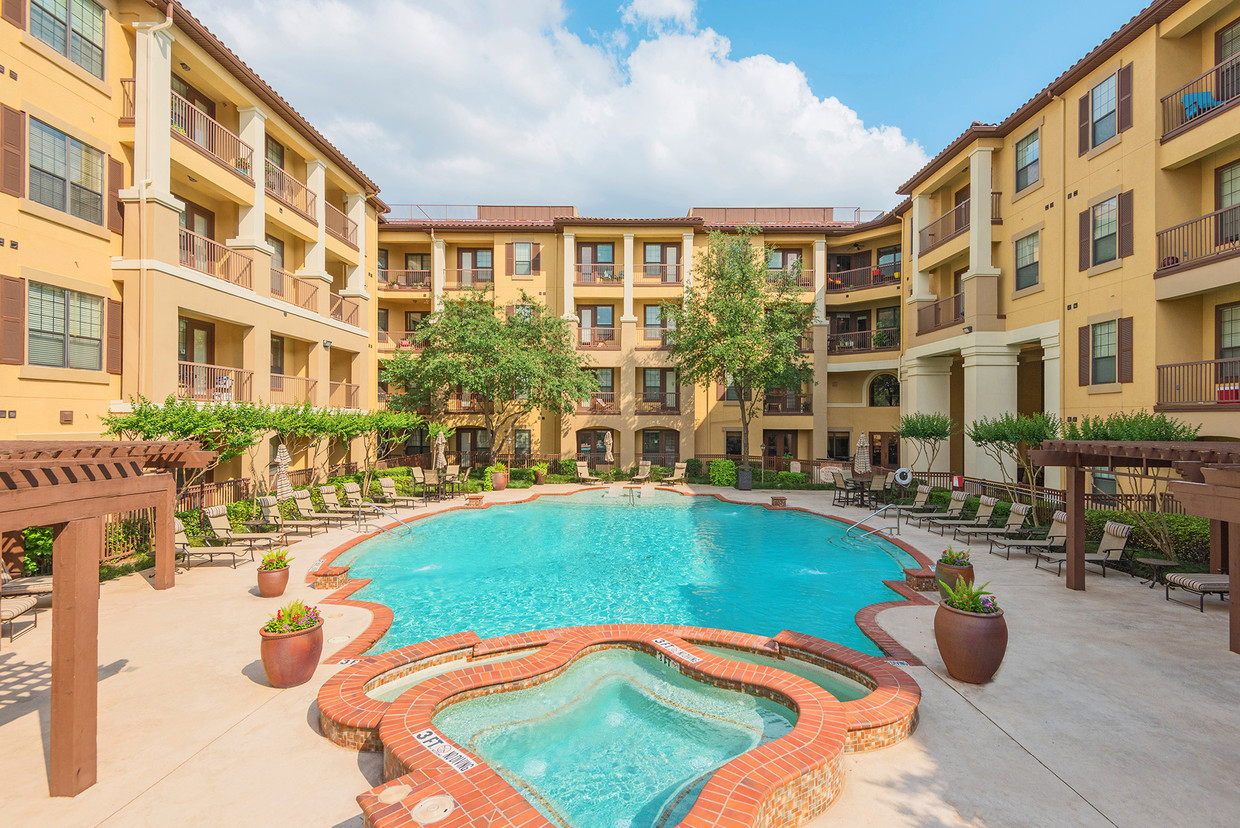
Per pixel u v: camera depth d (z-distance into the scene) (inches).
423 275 1230.3
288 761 197.5
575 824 175.3
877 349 1092.5
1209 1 509.7
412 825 140.9
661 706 244.7
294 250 853.2
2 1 446.9
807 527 663.8
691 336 973.2
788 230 1145.4
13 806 172.6
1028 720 223.6
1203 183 554.6
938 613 264.1
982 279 775.7
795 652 282.5
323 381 861.8
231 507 566.6
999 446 629.6
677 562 508.7
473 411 1137.4
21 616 342.3
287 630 254.4
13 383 453.4
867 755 200.8
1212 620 333.4
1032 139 727.1
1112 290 605.9
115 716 226.5
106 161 530.9
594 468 1139.9
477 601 400.2
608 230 1140.5
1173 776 187.5
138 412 477.1
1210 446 299.1
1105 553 423.5
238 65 653.9
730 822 145.2
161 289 553.6
